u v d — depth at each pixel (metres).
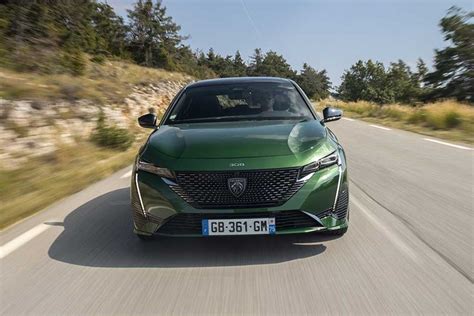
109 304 2.94
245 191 3.40
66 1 21.81
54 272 3.50
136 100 18.23
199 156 3.53
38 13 18.34
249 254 3.71
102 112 12.60
